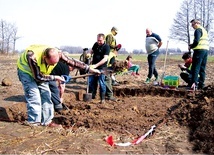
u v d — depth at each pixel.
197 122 6.05
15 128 6.07
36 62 5.98
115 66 9.05
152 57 12.02
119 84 11.70
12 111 7.65
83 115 7.13
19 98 8.99
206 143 5.09
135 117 7.02
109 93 9.27
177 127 6.17
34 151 4.91
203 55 10.17
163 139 5.52
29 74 6.27
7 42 42.88
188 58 11.35
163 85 10.74
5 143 5.26
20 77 6.36
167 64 26.11
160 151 4.96
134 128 6.19
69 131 5.87
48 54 5.89
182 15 39.84
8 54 41.66
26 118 7.32
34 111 6.38
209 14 38.84
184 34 39.88
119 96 10.52
